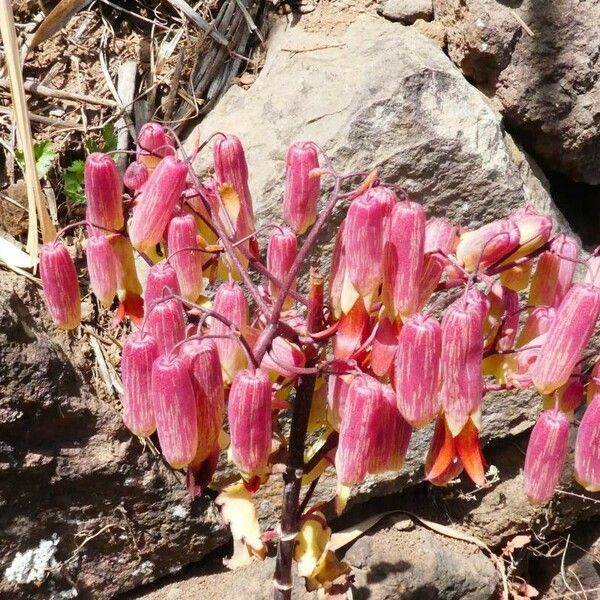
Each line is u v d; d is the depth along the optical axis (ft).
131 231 2.37
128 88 3.02
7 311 2.68
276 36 3.07
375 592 3.00
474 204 2.88
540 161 3.07
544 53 2.92
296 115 2.88
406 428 2.31
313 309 2.35
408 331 2.23
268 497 2.93
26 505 2.75
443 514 3.16
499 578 3.16
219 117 2.98
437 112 2.85
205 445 2.27
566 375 2.30
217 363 2.24
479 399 2.27
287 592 2.58
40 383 2.70
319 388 2.48
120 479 2.80
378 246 2.27
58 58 3.02
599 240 3.13
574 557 3.28
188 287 2.38
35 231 2.81
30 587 2.80
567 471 3.11
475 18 2.92
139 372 2.26
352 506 3.07
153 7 3.08
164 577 2.95
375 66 2.87
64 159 2.97
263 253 2.81
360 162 2.83
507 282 2.39
